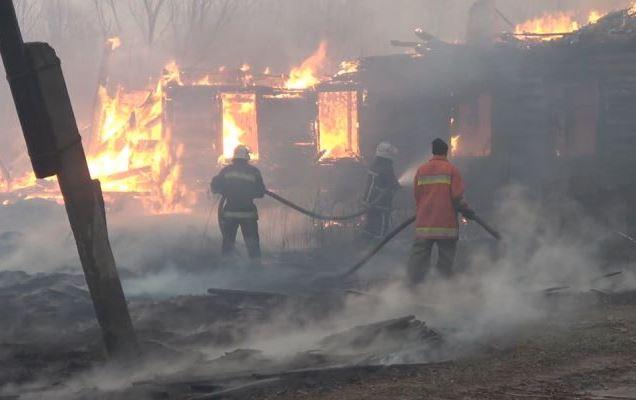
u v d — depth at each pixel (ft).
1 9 29.40
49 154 30.42
